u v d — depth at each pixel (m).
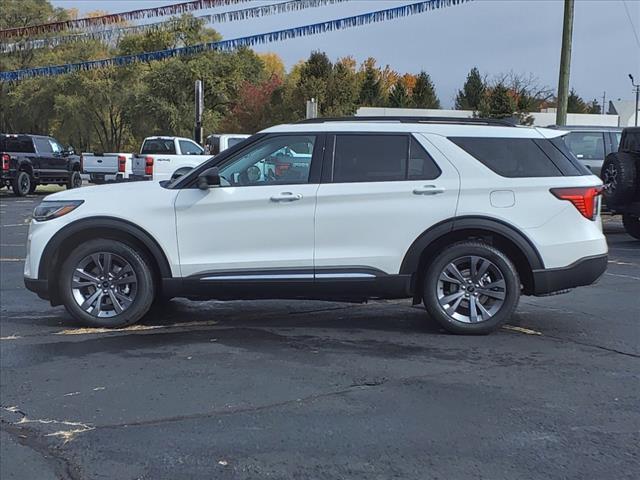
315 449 3.78
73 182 27.17
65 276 6.31
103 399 4.59
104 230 6.22
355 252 6.02
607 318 6.83
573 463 3.59
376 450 3.76
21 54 48.03
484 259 6.01
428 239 5.97
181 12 20.16
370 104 61.69
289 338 6.09
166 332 6.31
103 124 51.88
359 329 6.42
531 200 5.95
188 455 3.72
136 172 20.78
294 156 6.19
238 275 6.07
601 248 6.09
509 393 4.64
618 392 4.66
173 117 47.59
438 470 3.52
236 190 6.09
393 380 4.91
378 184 6.00
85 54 47.34
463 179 5.98
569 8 18.61
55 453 3.79
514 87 59.56
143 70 49.47
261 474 3.50
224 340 6.02
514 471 3.50
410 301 7.71
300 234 6.02
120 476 3.51
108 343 5.93
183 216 6.08
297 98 49.50
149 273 6.29
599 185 6.16
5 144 25.27
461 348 5.74
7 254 11.35
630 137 12.27
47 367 5.27
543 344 5.86
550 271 5.96
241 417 4.24
